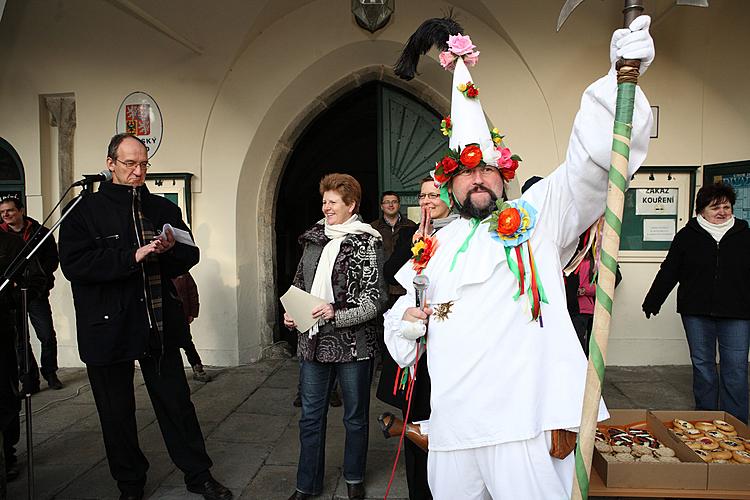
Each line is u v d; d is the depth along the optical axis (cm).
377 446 354
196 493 289
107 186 265
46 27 573
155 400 275
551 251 163
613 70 146
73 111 587
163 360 272
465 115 181
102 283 256
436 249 180
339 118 723
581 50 517
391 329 185
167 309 275
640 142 143
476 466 161
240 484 301
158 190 568
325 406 273
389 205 491
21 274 268
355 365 266
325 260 266
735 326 340
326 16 555
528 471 151
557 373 156
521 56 522
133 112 567
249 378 520
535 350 154
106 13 564
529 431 149
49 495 291
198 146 564
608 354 527
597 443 256
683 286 356
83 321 255
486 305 159
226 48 550
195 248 283
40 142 584
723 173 497
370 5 521
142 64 564
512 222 158
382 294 262
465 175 175
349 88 604
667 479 229
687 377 485
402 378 203
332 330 261
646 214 518
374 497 282
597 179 152
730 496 223
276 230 669
